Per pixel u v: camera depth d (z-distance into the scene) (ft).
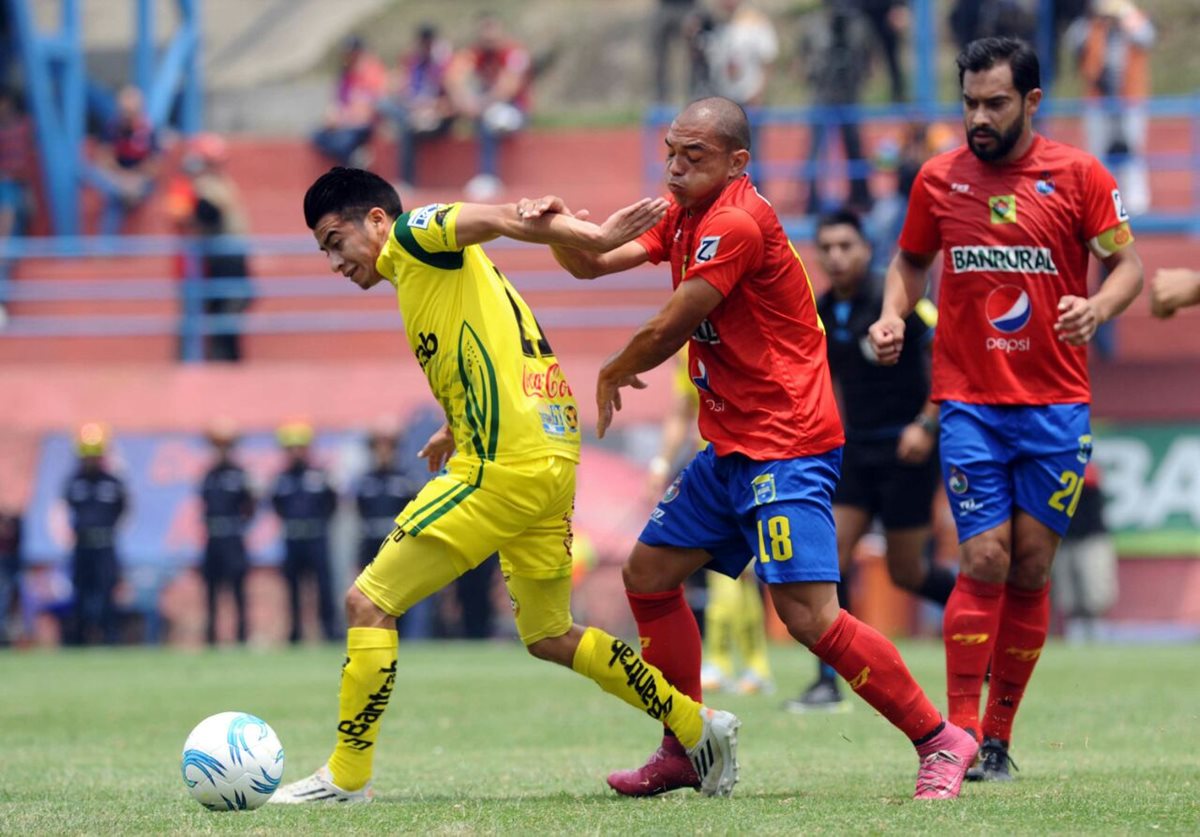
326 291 277.85
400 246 66.54
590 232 63.87
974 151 73.61
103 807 66.28
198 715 117.39
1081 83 323.37
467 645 218.18
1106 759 82.99
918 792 66.64
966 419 74.54
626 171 318.24
